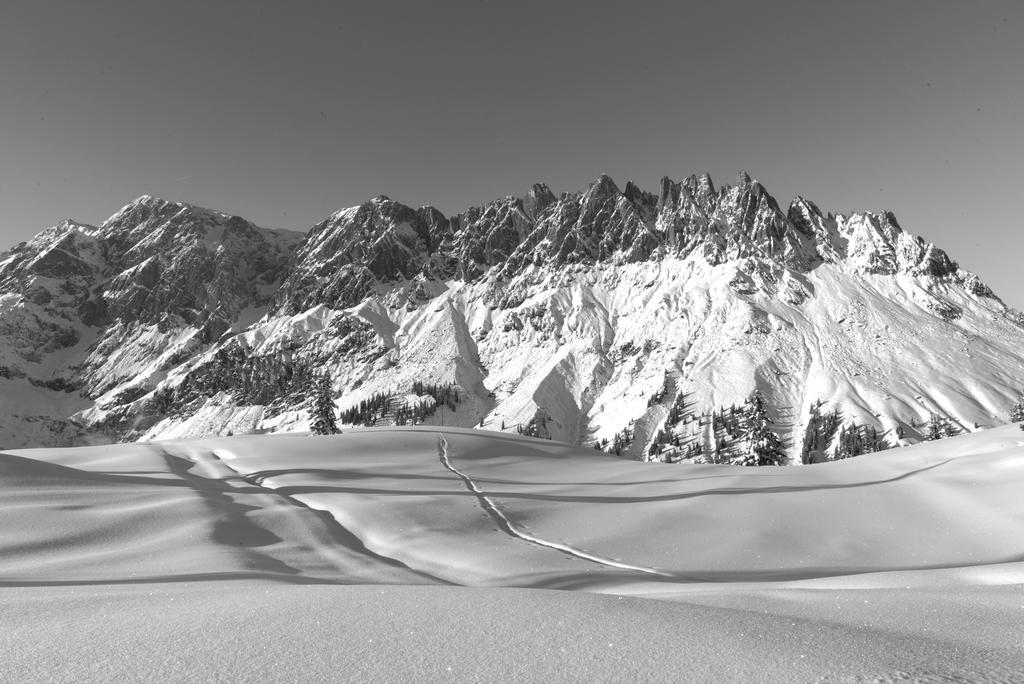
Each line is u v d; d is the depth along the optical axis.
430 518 25.05
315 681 3.25
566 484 35.09
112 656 3.76
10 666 3.55
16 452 47.69
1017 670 3.47
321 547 20.80
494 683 3.24
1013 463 29.02
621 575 17.20
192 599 6.40
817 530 23.33
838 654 3.87
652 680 3.30
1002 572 10.61
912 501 26.41
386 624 4.78
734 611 5.78
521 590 7.32
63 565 15.91
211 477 37.44
